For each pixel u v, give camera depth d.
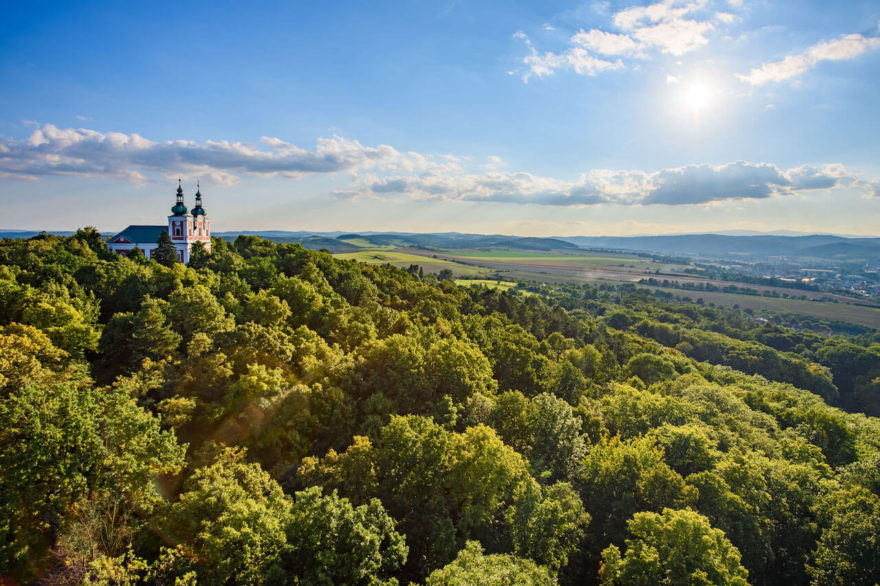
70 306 47.28
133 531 27.34
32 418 25.98
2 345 35.41
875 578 38.84
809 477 50.34
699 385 86.25
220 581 24.84
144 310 47.75
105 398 31.56
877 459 54.94
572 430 55.00
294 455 41.88
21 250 75.25
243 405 41.88
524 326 131.88
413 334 69.94
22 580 24.44
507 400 55.97
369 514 31.86
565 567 40.94
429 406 53.06
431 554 36.00
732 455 52.00
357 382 53.62
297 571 28.70
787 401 92.44
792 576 43.94
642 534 36.91
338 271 104.38
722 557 34.97
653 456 47.75
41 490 25.80
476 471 40.12
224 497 28.31
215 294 68.31
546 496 42.28
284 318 61.66
